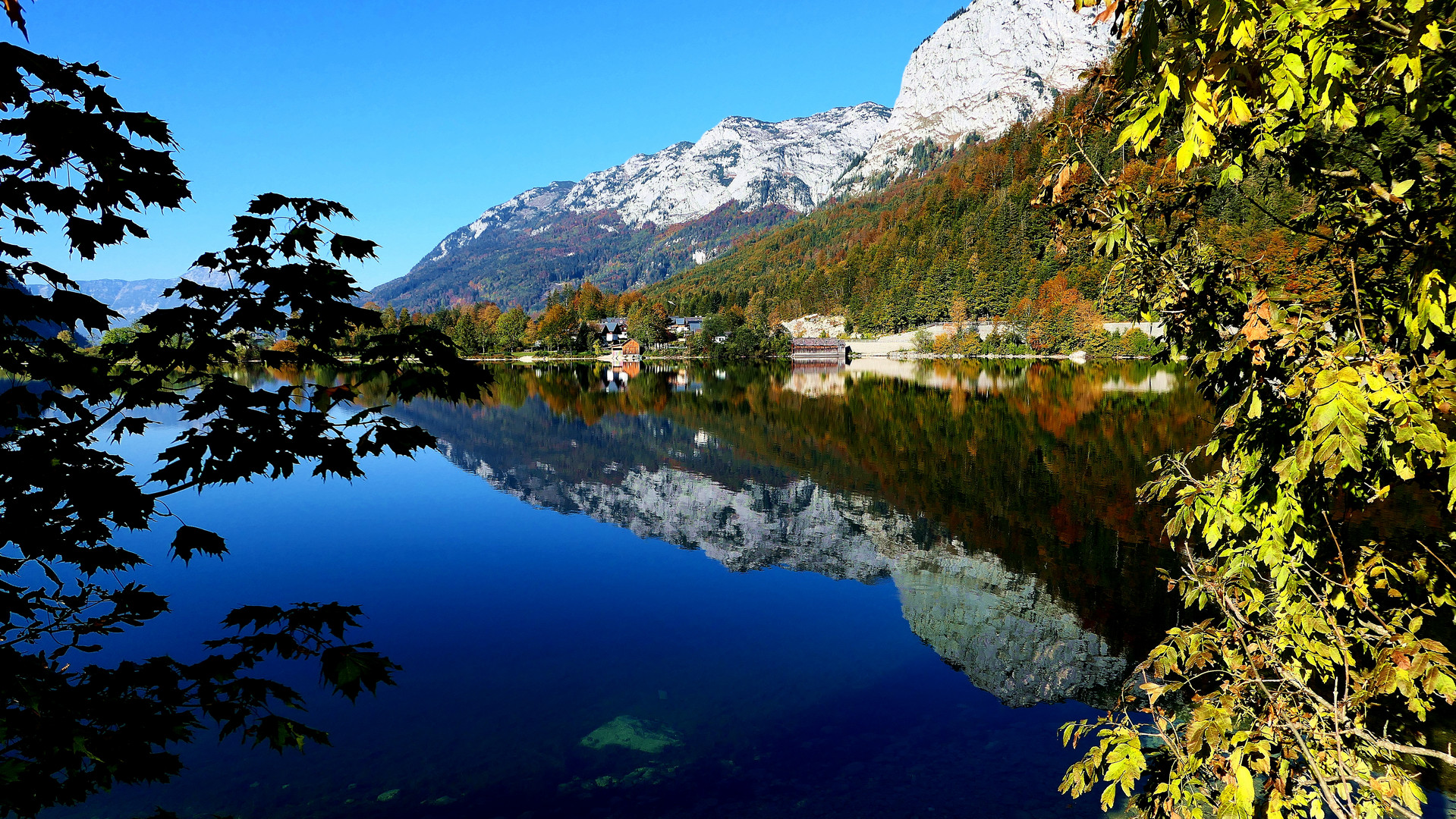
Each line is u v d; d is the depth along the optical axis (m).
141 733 2.90
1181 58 2.60
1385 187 3.73
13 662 2.78
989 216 163.38
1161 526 15.45
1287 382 3.69
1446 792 5.73
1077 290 103.31
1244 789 3.87
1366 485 4.18
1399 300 3.76
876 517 17.33
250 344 3.35
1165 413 33.00
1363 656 5.36
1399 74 2.86
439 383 3.32
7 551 13.52
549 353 150.12
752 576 13.33
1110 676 9.00
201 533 3.23
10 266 2.83
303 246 3.33
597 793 6.76
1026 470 21.64
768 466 24.42
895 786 6.84
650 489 21.48
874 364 105.00
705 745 7.62
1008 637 10.32
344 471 3.31
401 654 9.95
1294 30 2.65
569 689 8.87
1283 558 4.30
